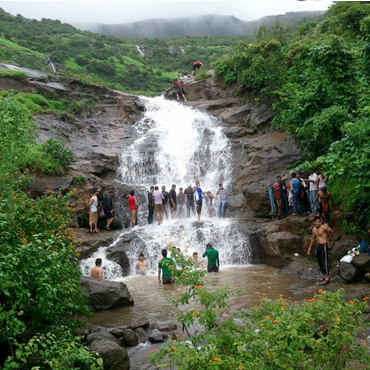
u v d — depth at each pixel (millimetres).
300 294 10406
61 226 8297
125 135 23250
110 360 6594
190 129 23219
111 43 62938
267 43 24766
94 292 9719
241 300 10062
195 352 4285
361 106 12750
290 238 13953
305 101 15523
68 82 26797
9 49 42469
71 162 17500
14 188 8672
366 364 4781
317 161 12508
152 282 12641
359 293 9727
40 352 5086
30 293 5930
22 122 7160
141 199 18188
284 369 4109
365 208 13758
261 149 19891
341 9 24922
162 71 56406
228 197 18391
